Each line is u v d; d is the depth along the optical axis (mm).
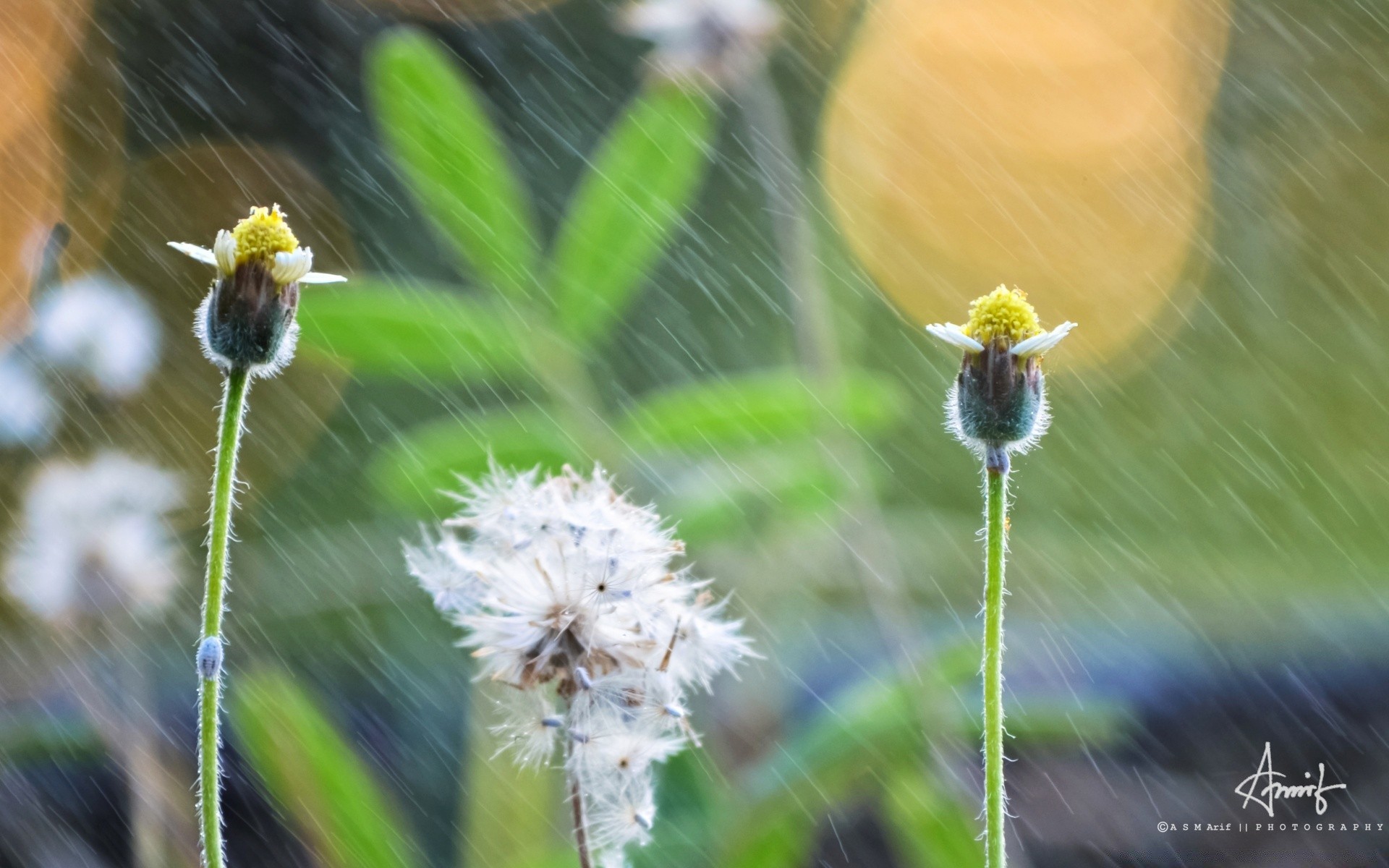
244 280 293
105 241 645
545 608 305
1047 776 415
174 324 622
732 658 310
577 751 302
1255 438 648
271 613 481
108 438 469
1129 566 534
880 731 361
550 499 312
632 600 306
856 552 380
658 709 305
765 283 651
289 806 347
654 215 375
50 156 662
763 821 354
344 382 608
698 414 375
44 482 385
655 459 380
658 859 350
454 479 367
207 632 289
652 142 376
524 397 419
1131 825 398
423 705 457
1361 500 609
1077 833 395
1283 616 484
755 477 378
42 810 396
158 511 399
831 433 381
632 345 627
